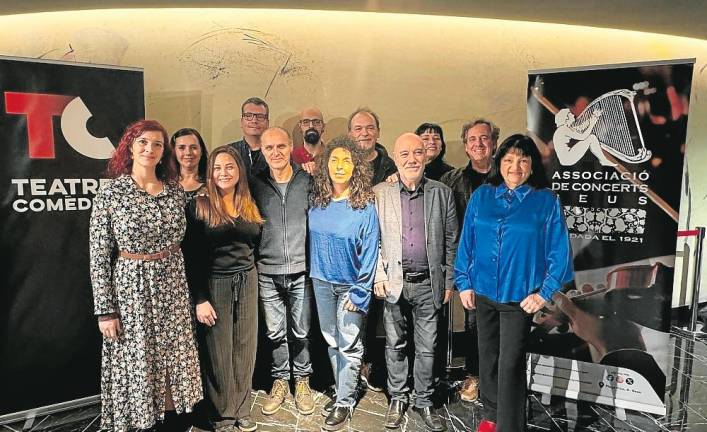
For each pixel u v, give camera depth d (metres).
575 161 2.91
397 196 2.73
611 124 2.79
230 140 3.65
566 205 2.96
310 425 2.82
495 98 3.89
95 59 3.50
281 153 2.77
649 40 4.15
